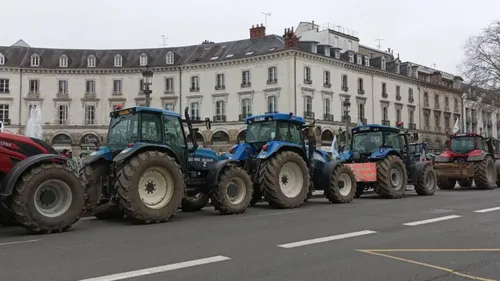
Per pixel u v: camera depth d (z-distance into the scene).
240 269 5.74
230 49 49.91
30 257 6.35
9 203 8.12
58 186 8.48
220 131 47.66
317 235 8.12
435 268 5.89
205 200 12.56
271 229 8.77
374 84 52.47
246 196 11.59
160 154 9.93
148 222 9.60
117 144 10.55
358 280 5.34
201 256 6.42
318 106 45.94
